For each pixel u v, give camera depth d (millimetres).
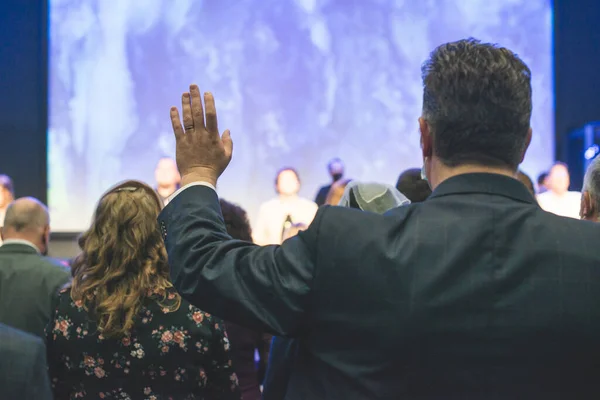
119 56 9867
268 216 7434
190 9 9945
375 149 10070
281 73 10031
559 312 976
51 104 9773
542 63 10180
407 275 1006
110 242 1797
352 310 1020
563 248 1010
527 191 1088
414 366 992
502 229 1023
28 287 2502
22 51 9953
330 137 10062
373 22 10086
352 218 1060
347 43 10070
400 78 10094
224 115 9977
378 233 1041
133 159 9867
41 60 9781
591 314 976
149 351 1769
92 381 1788
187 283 1092
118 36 9867
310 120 10055
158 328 1776
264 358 2514
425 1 10117
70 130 9805
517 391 978
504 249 1012
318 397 1055
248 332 2447
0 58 9898
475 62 1069
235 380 1897
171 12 9930
